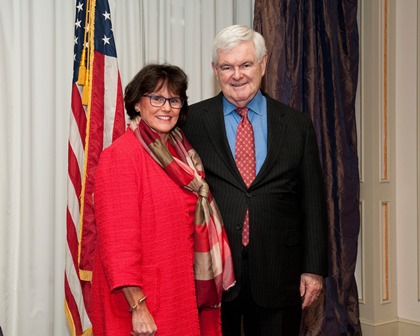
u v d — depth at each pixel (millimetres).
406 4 3715
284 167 2111
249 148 2141
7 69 2717
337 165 3502
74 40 2811
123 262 1735
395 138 3756
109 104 2711
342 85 3584
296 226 2186
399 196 3766
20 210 2756
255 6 3275
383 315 3730
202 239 1949
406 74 3727
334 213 3510
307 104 3400
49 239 2824
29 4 2770
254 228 2057
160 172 1889
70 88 2889
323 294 3404
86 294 2652
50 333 2828
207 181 2127
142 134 1914
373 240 3707
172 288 1840
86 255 2600
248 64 2072
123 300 1830
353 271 3553
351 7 3598
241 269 2076
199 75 3316
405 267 3760
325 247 2191
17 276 2758
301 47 3369
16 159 2764
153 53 3172
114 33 3029
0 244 2713
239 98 2111
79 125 2715
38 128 2791
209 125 2164
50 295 2832
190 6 3301
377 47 3693
